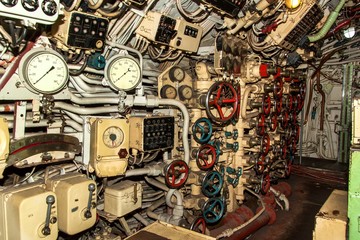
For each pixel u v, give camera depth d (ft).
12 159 7.55
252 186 14.58
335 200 9.28
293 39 15.66
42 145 8.21
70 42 8.07
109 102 9.75
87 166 9.27
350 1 15.96
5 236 7.34
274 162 16.92
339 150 23.39
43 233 7.36
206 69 11.89
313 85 24.17
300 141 23.63
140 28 10.12
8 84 7.53
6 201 7.26
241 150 14.12
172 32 10.53
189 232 8.71
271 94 16.42
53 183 8.31
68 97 8.88
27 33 7.55
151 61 12.01
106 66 9.39
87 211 8.41
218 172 12.57
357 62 22.40
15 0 6.00
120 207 9.71
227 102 11.71
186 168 11.56
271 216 14.25
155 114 11.46
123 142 9.60
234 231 11.83
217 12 11.00
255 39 14.92
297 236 13.26
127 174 10.68
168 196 11.50
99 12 8.33
